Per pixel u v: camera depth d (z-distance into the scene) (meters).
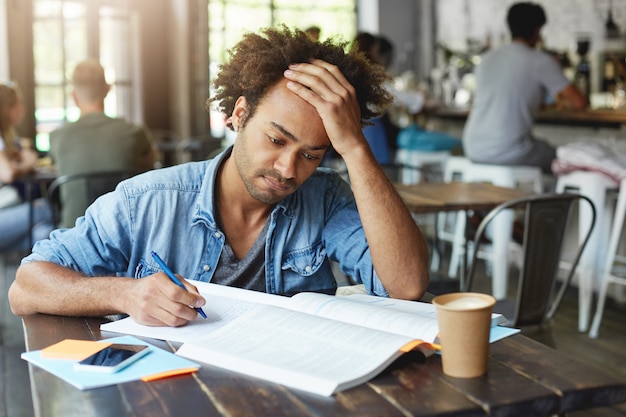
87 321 1.38
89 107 3.90
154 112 8.55
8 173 4.00
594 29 5.55
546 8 6.11
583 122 4.38
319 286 1.68
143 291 1.32
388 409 0.97
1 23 7.21
